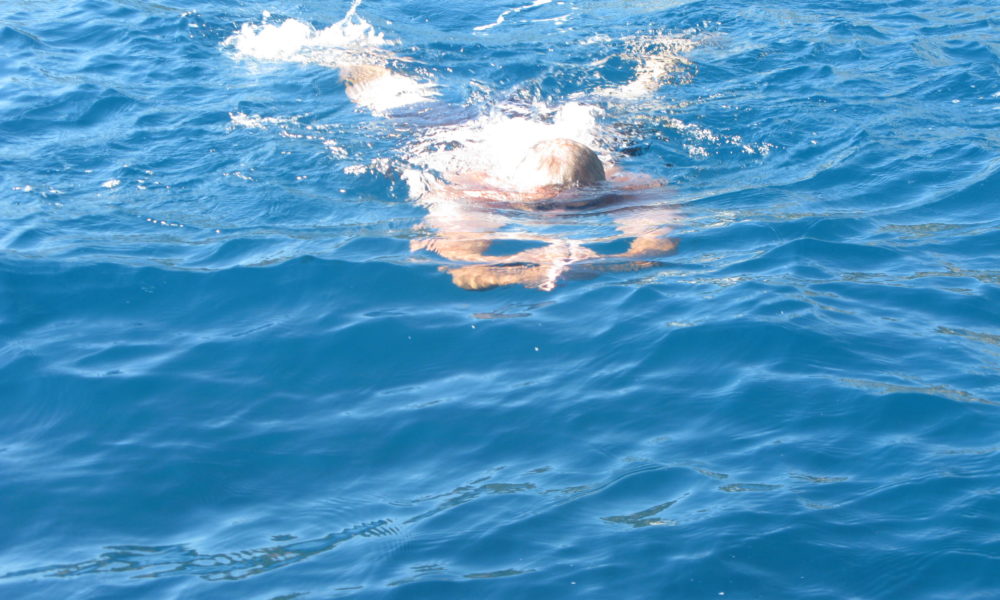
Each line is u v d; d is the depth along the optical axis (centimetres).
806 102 983
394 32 1257
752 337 563
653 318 591
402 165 848
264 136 922
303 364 563
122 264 680
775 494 432
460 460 474
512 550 405
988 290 620
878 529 407
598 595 377
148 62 1133
